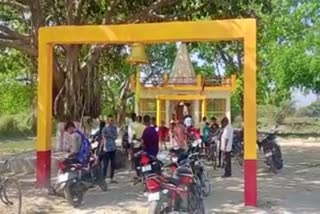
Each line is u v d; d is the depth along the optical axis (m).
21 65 23.83
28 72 27.41
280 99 44.44
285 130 42.84
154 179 7.69
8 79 34.06
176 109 32.12
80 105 17.59
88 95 17.97
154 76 38.22
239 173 15.45
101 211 9.62
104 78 25.53
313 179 14.31
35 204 10.06
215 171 15.92
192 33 10.70
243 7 16.11
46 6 17.66
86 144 11.28
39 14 16.92
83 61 18.53
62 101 17.47
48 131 11.99
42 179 11.90
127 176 14.43
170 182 7.80
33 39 17.08
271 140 16.25
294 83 34.47
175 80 31.38
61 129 17.20
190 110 32.12
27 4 17.38
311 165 18.08
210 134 18.25
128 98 35.81
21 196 9.85
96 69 18.92
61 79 17.55
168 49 38.72
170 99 31.06
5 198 9.72
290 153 23.55
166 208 7.73
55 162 13.80
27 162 14.88
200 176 10.70
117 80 34.12
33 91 31.66
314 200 10.86
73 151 10.99
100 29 11.22
